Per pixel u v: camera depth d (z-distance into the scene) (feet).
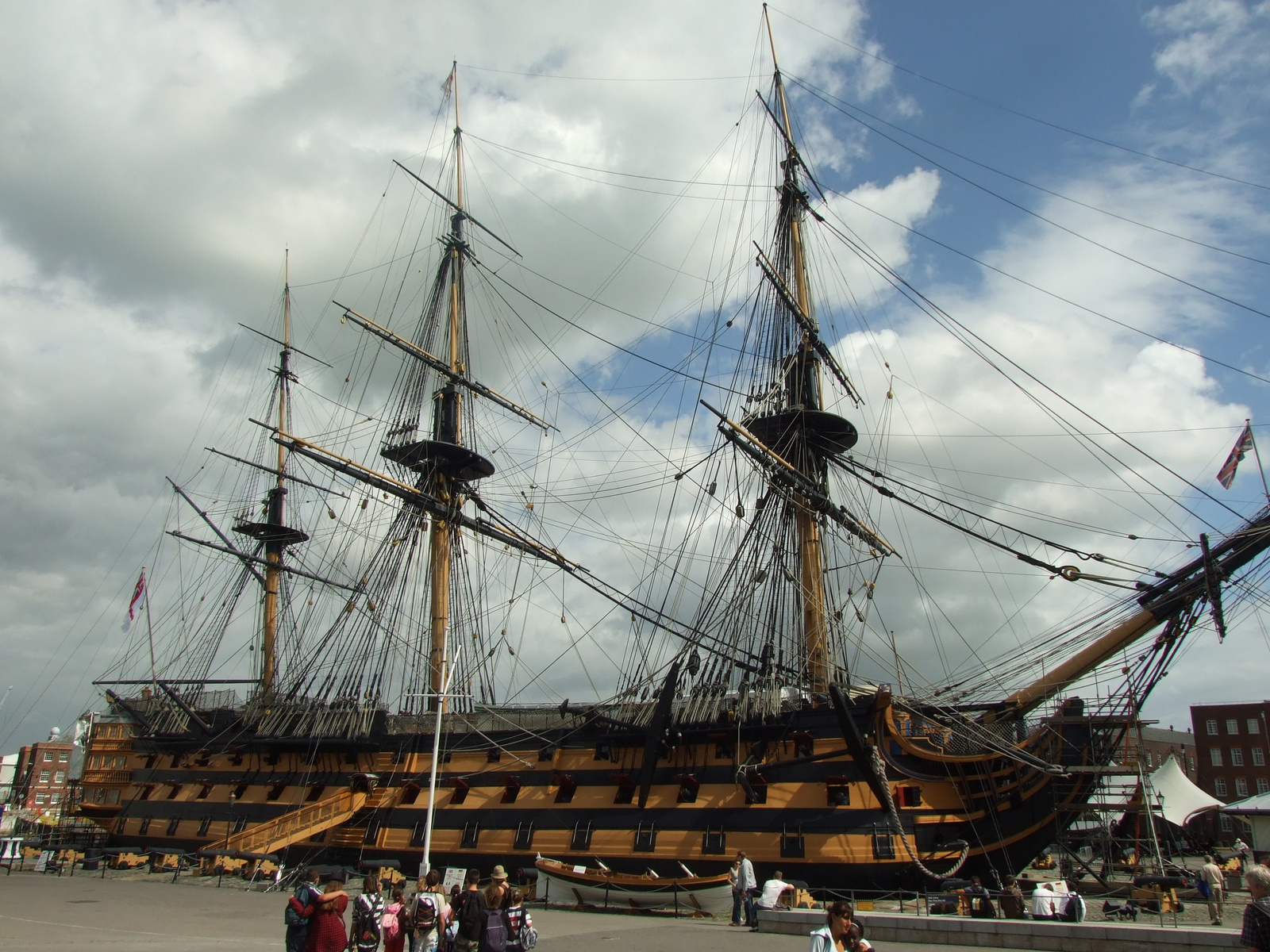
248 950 69.26
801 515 151.53
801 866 108.17
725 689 130.11
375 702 164.96
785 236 172.35
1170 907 97.76
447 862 136.26
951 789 109.09
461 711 156.87
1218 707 310.04
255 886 131.03
